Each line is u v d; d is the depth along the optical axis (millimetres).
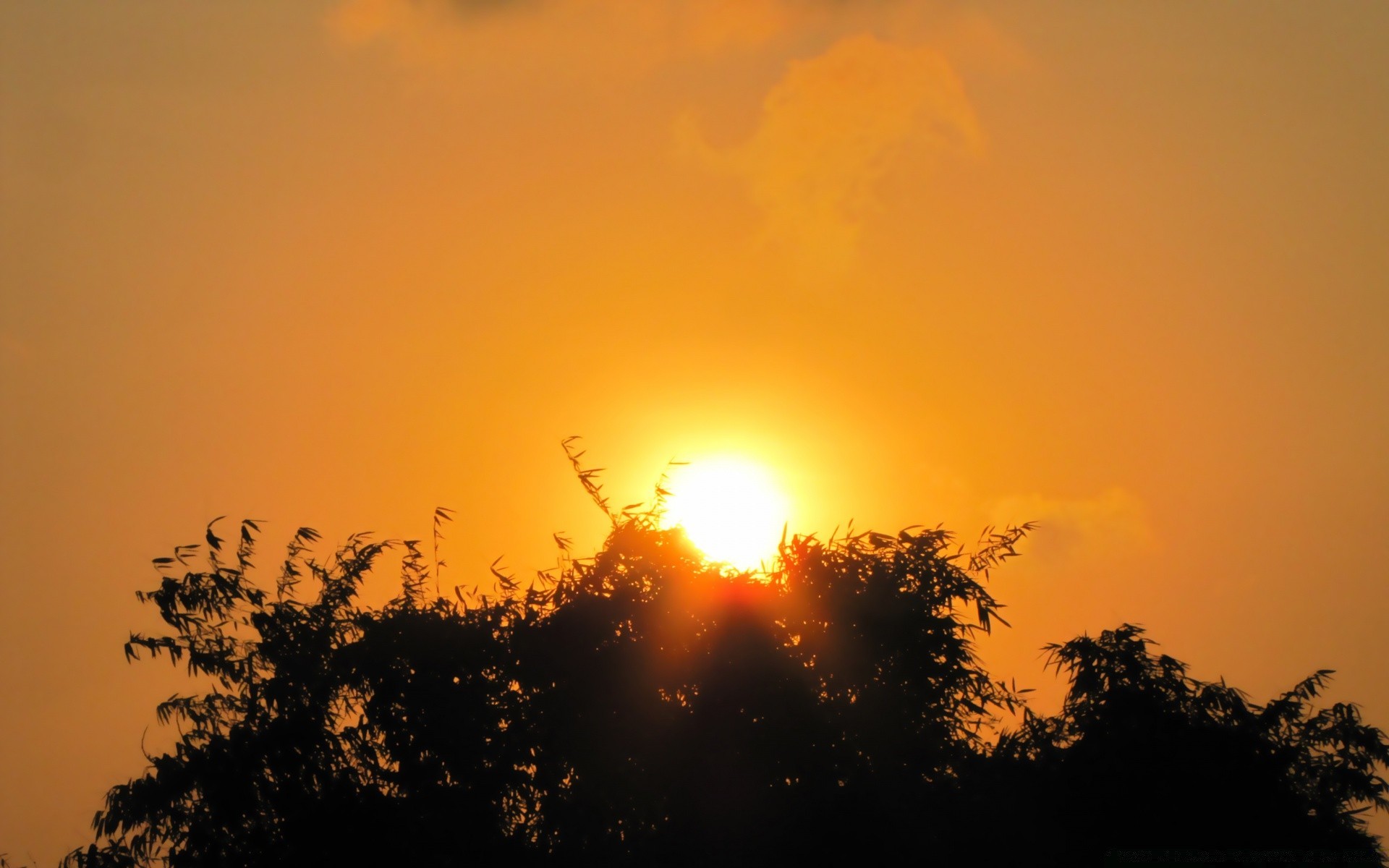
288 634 72562
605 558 74625
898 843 65312
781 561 75125
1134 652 74125
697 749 67750
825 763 67188
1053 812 69188
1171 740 69812
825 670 71312
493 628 72375
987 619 74375
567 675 70000
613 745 68562
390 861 64938
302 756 67625
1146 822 67625
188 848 66750
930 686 71125
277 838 66812
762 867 64312
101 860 68062
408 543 77000
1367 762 72438
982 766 71812
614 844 66688
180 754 68875
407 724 68625
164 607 72812
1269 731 73688
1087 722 72500
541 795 69125
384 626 71812
